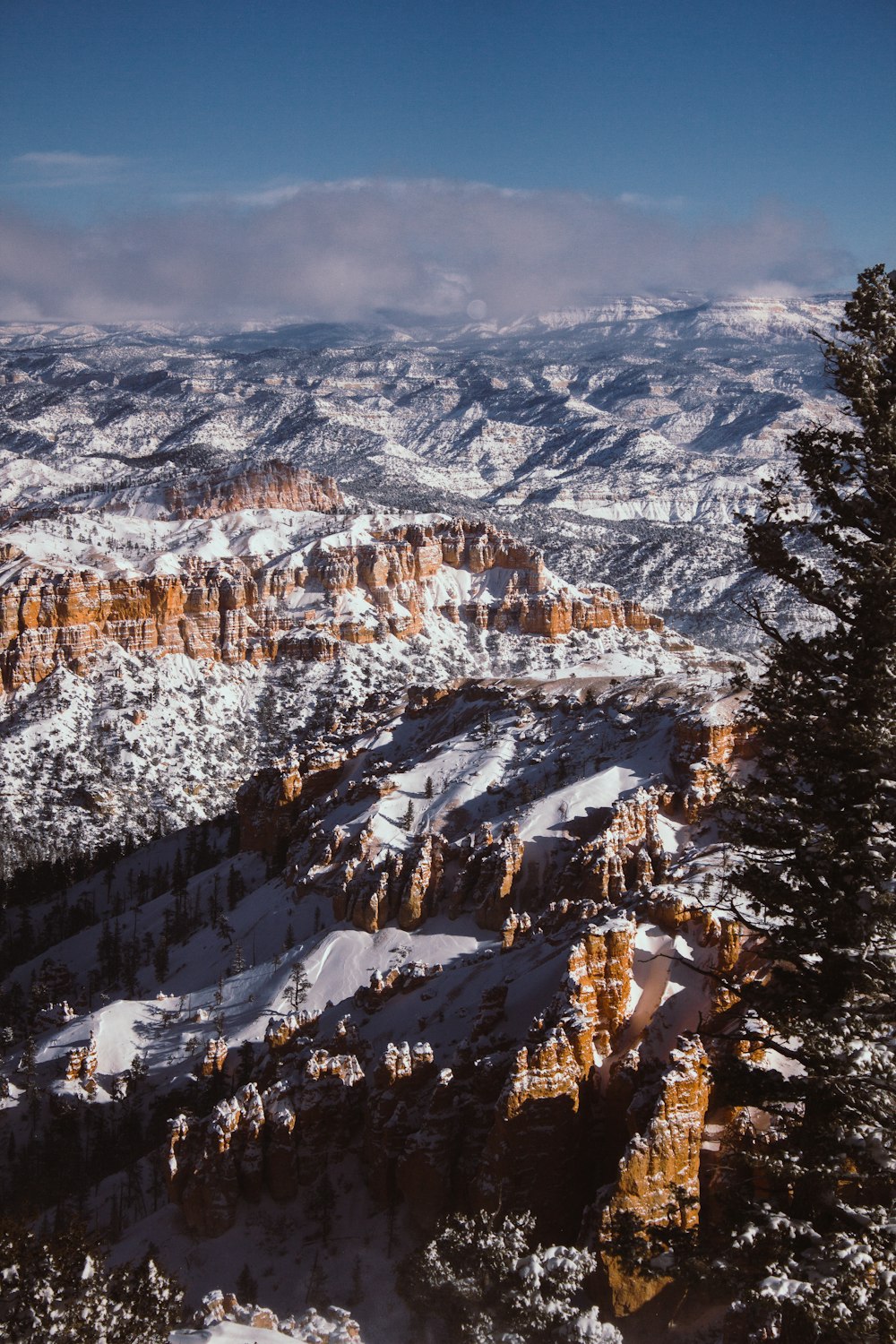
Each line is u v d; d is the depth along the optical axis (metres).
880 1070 39.69
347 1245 76.00
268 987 125.81
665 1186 57.03
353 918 129.00
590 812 132.12
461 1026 95.25
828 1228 41.03
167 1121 97.25
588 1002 79.56
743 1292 40.81
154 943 159.75
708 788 125.19
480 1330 54.75
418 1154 76.81
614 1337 53.81
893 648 43.34
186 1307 62.03
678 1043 69.56
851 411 46.31
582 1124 74.31
